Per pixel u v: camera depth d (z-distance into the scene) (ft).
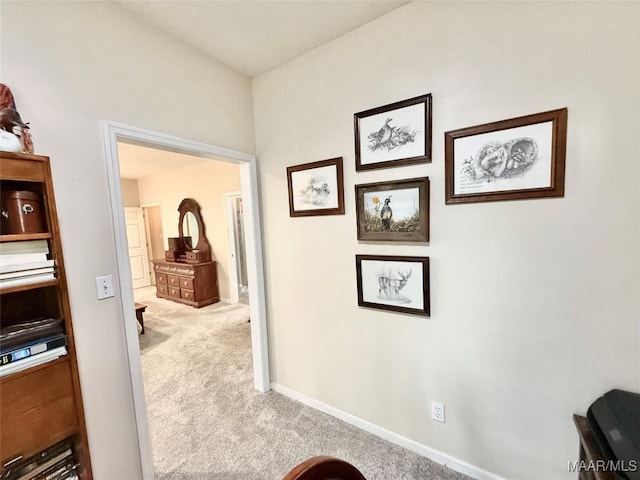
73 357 3.71
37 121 3.93
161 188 19.89
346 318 6.31
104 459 4.62
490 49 4.31
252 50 6.13
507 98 4.24
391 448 5.79
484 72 4.38
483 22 4.33
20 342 3.30
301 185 6.61
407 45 4.99
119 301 4.76
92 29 4.46
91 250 4.45
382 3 4.91
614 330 3.85
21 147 3.40
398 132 5.18
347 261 6.14
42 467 3.62
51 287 3.72
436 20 4.69
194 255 16.69
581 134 3.81
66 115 4.20
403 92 5.10
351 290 6.15
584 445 3.58
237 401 7.46
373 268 5.74
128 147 12.50
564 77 3.85
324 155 6.20
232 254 16.48
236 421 6.68
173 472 5.36
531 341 4.39
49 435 3.52
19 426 3.29
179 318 14.25
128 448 4.90
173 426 6.56
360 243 5.90
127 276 4.85
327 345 6.70
